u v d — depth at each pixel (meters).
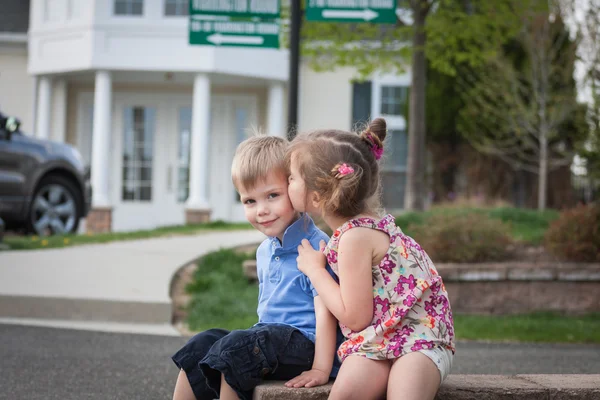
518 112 15.49
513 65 16.47
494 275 7.21
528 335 6.17
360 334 2.57
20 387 4.14
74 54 15.69
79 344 5.34
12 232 10.79
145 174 17.12
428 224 8.43
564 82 15.50
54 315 6.43
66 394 4.04
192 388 2.70
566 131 15.89
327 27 11.71
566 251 7.72
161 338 5.71
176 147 17.06
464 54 11.39
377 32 12.17
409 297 2.56
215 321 6.38
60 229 10.81
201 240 10.60
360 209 2.66
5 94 17.12
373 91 17.89
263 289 2.87
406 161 18.09
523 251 8.20
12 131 10.00
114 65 15.43
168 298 6.61
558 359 5.22
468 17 10.99
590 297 7.20
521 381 2.74
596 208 7.98
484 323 6.61
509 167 16.92
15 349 5.09
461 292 7.26
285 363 2.64
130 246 9.64
